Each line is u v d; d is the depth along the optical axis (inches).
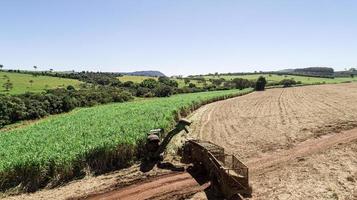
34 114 2765.7
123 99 4084.6
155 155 909.8
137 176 810.2
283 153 973.8
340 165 831.1
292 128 1381.6
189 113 2203.5
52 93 3511.3
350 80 7509.8
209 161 717.3
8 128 2354.8
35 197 720.3
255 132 1350.9
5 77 5251.0
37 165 789.2
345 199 626.5
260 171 813.9
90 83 5885.8
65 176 815.1
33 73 6584.6
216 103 3093.0
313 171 791.7
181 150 940.0
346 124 1390.3
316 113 1834.4
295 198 636.1
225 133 1370.6
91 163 866.1
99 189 738.8
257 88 5251.0
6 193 751.7
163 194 682.2
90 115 1907.0
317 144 1065.5
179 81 7209.6
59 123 1612.9
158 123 1248.8
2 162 805.2
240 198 633.6
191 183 735.7
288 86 5935.0
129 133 1023.6
